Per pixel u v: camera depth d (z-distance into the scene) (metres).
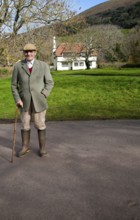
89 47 71.81
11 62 19.61
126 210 3.68
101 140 6.85
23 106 5.65
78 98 16.00
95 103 14.15
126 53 72.38
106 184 4.43
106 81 22.33
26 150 5.89
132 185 4.38
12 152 5.65
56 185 4.43
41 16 19.52
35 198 4.04
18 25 19.58
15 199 4.02
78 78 26.22
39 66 5.54
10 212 3.69
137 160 5.46
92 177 4.71
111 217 3.54
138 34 72.00
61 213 3.64
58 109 12.45
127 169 5.03
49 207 3.79
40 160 5.55
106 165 5.23
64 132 7.75
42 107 5.64
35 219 3.53
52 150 6.16
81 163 5.36
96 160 5.50
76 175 4.80
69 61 77.06
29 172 4.97
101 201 3.92
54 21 20.11
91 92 17.88
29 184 4.49
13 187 4.39
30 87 5.53
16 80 5.66
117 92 17.36
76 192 4.19
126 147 6.26
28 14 19.22
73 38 34.66
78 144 6.56
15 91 5.65
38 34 20.77
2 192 4.23
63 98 16.19
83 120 9.50
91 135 7.34
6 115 11.38
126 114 10.47
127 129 7.92
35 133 7.63
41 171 5.01
